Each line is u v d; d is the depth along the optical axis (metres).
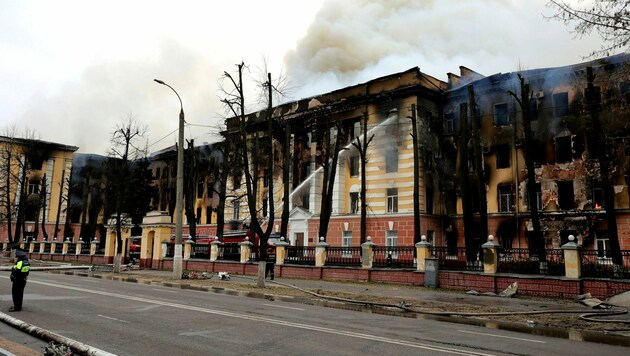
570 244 18.86
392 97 37.22
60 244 49.41
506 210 34.97
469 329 11.49
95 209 67.38
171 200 61.06
